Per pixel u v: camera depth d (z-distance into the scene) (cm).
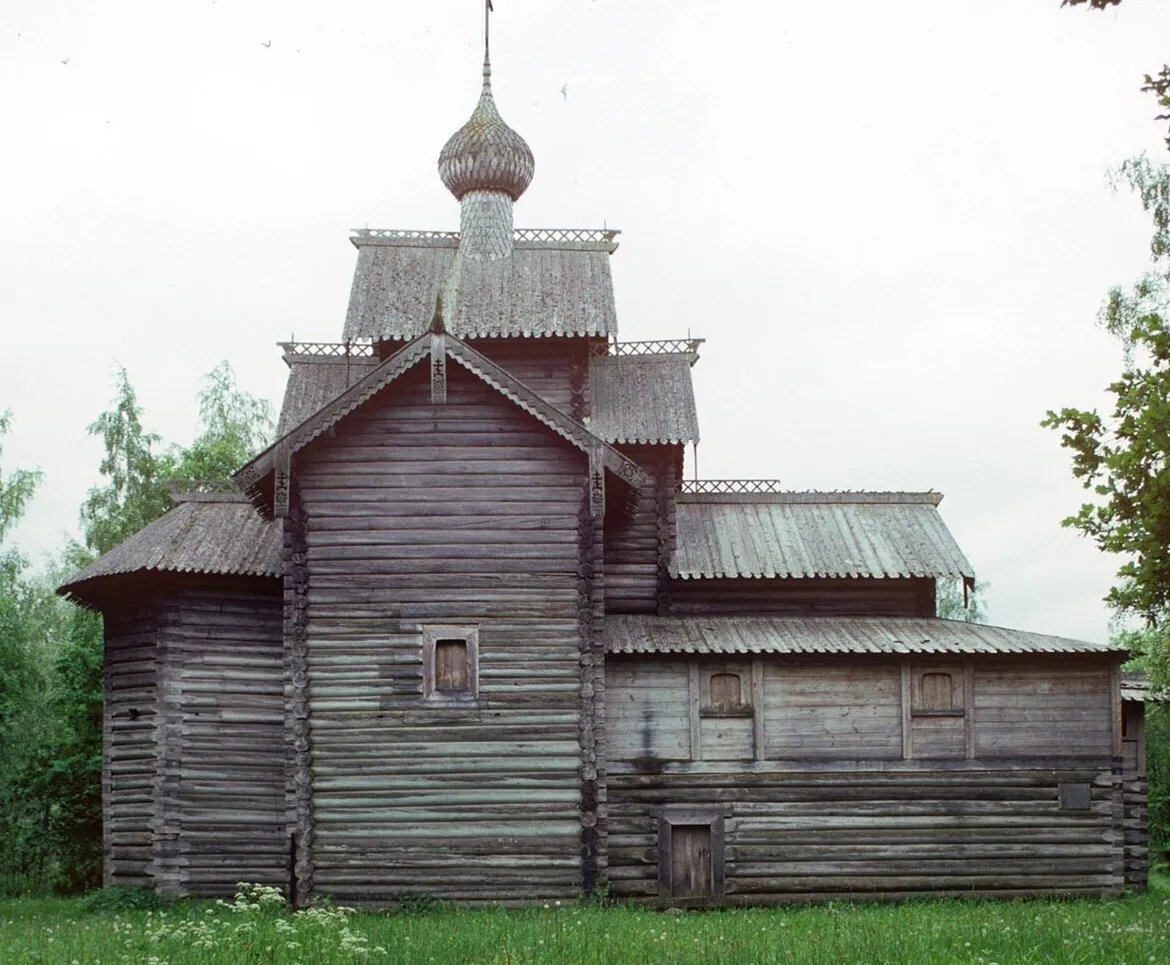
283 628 2938
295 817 2694
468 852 2695
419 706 2725
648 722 2889
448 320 3391
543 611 2753
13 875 4712
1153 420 1966
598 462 2731
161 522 3172
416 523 2772
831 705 2920
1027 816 2912
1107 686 2944
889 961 1728
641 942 1952
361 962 1697
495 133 3828
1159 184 3419
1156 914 2342
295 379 3550
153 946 1803
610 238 3775
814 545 3272
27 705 3712
